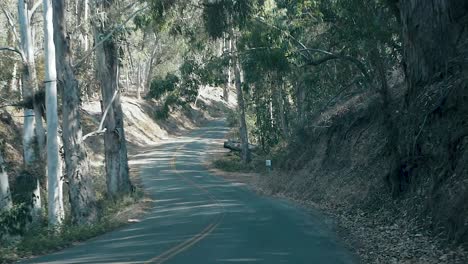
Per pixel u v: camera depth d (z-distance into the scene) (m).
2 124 44.03
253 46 27.67
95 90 35.22
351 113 32.06
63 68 22.70
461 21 19.11
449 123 16.58
